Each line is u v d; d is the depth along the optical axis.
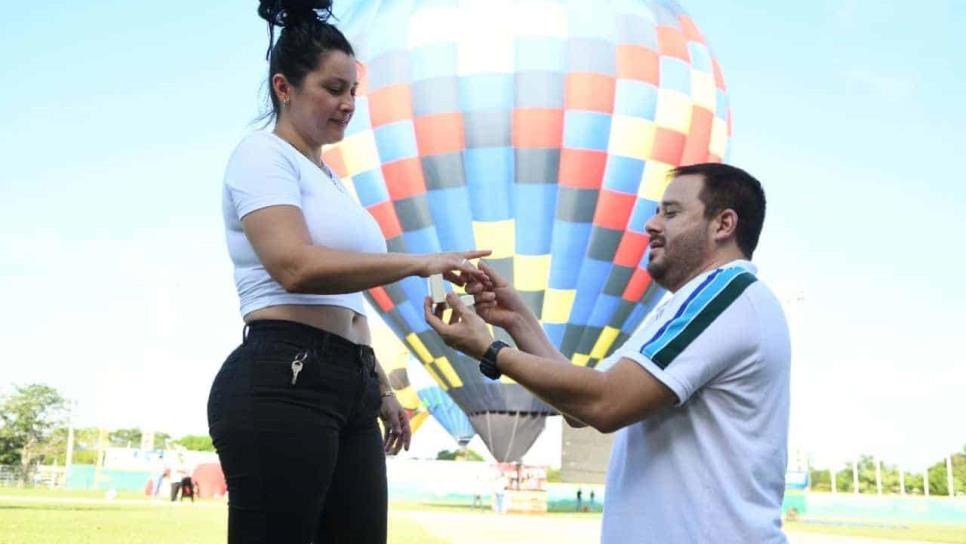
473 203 17.69
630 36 18.12
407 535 15.04
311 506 2.67
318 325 2.75
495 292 3.28
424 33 17.92
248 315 2.77
